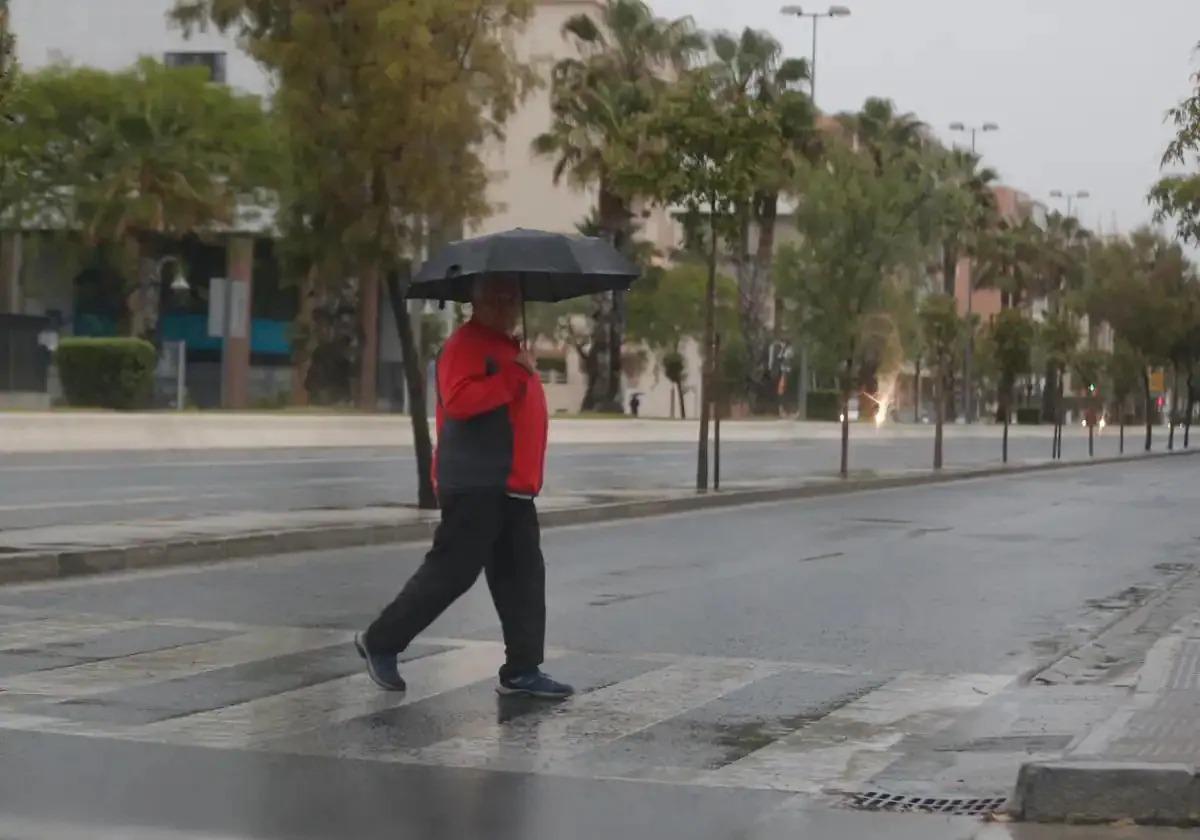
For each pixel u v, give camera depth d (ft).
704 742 35.88
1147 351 309.22
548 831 28.12
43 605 54.75
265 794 30.35
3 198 225.15
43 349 206.59
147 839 27.22
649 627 53.42
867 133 347.97
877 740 36.37
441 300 41.81
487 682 42.22
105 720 36.63
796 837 27.94
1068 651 50.31
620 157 124.47
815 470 165.58
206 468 139.74
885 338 173.47
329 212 86.69
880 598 62.85
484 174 88.94
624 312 273.33
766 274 303.89
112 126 222.89
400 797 30.35
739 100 117.50
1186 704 36.94
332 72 83.46
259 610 54.44
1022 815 28.99
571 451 207.10
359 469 144.56
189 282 288.51
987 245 405.80
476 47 86.38
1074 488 152.87
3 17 73.56
